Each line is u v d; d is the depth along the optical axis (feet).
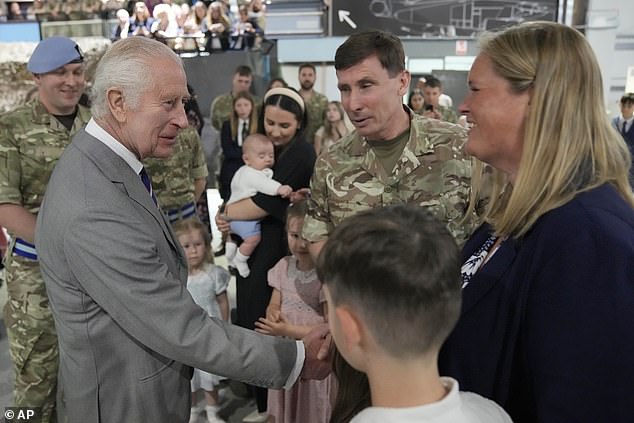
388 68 4.52
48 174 6.47
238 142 11.48
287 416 6.44
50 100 6.45
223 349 3.67
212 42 19.27
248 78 15.51
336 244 2.31
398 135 4.81
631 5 17.54
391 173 4.87
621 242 2.39
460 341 2.92
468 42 18.31
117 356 3.79
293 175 7.14
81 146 3.74
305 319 6.59
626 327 2.35
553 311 2.47
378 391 2.34
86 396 3.82
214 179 18.39
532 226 2.68
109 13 19.16
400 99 4.76
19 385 6.68
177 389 4.10
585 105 2.58
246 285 7.34
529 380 2.69
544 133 2.60
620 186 2.69
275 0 19.03
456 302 2.25
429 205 4.83
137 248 3.51
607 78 18.20
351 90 4.60
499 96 2.71
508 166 2.90
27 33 19.35
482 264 3.03
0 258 12.78
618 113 18.35
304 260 6.63
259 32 19.33
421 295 2.12
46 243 3.63
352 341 2.31
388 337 2.20
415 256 2.15
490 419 2.35
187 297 3.69
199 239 7.93
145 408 3.89
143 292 3.51
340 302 2.30
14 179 6.26
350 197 4.99
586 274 2.41
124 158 3.84
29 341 6.54
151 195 4.16
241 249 7.20
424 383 2.27
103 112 3.76
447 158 4.78
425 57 18.62
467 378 2.91
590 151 2.61
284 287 6.73
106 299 3.53
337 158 5.09
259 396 7.53
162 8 18.95
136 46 3.76
